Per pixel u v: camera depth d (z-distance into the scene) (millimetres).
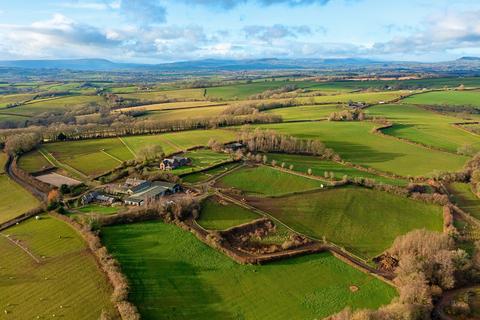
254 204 118188
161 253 90812
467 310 74312
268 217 110375
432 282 82562
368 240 103500
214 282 82375
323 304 76625
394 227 109875
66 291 76438
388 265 91312
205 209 112438
